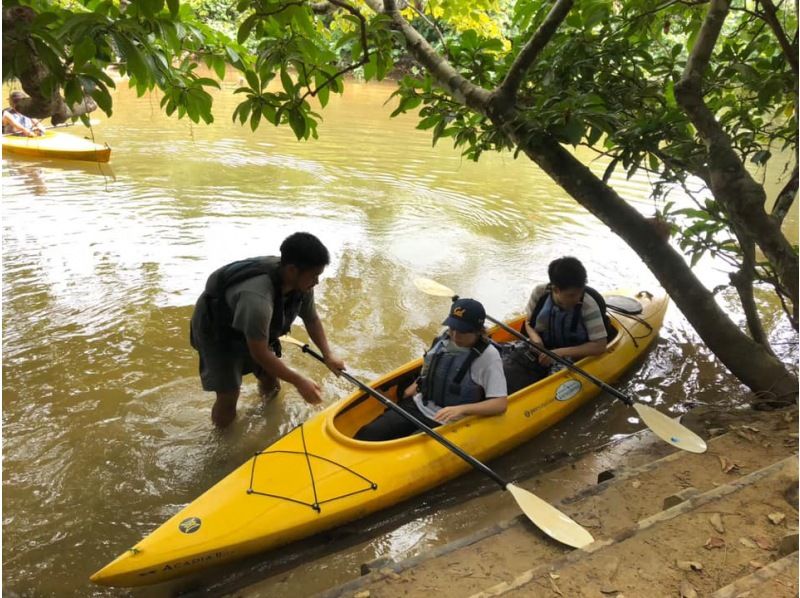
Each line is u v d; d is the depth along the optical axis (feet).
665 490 8.76
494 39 12.73
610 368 13.89
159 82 7.35
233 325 9.87
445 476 10.61
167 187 26.66
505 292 18.83
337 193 27.50
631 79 12.55
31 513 9.78
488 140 13.44
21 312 15.84
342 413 11.62
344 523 9.69
